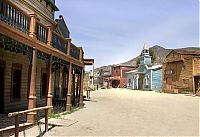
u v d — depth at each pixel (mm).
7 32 9195
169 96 38000
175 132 11688
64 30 31547
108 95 40688
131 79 75688
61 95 28516
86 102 27422
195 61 42469
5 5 9625
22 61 17406
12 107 16062
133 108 21781
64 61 17609
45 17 22359
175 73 47375
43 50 12984
